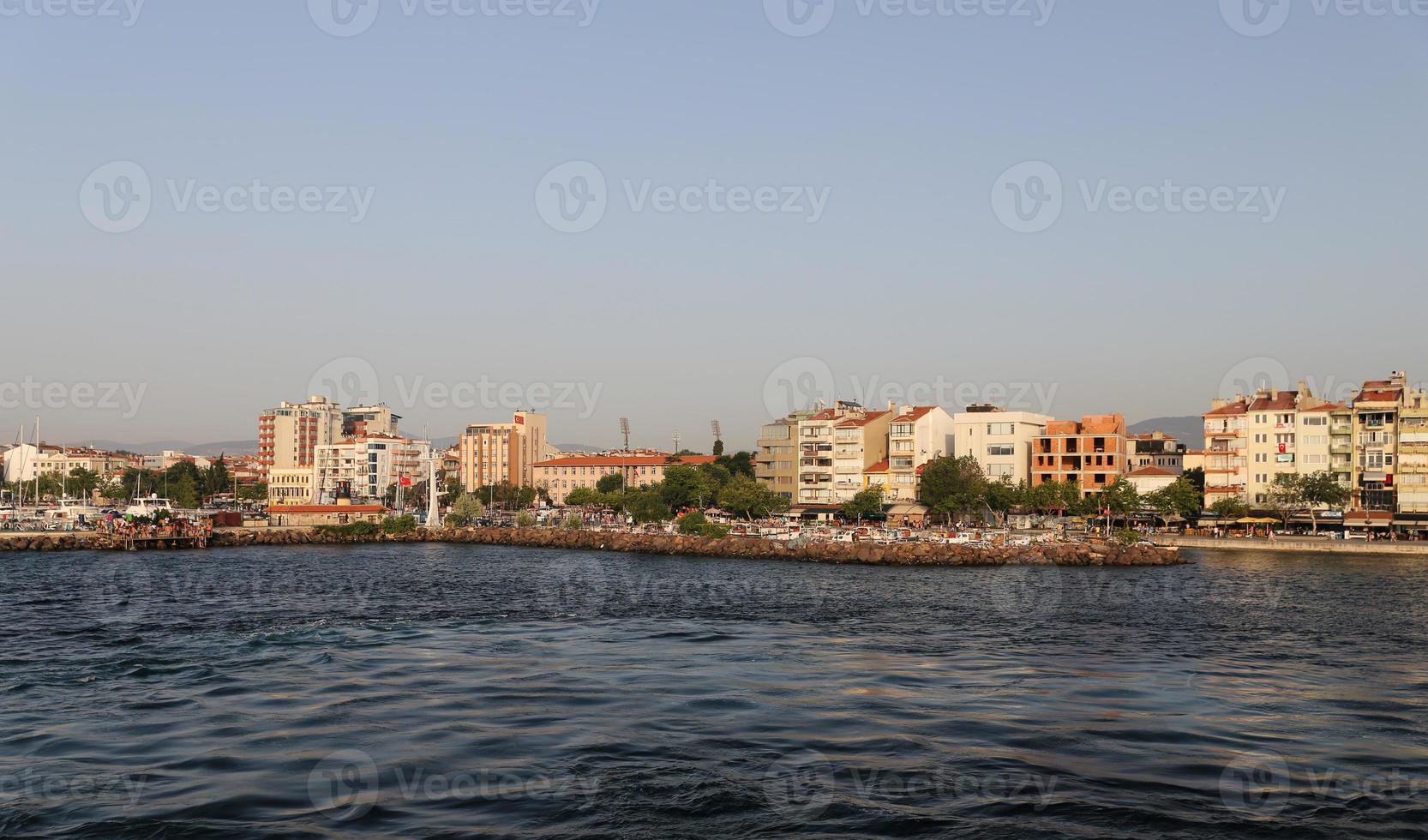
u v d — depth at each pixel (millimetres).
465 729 49062
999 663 66750
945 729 49469
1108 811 38469
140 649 72438
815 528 199750
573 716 51812
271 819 37125
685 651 71438
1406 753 45531
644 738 47719
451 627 83875
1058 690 58125
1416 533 177875
